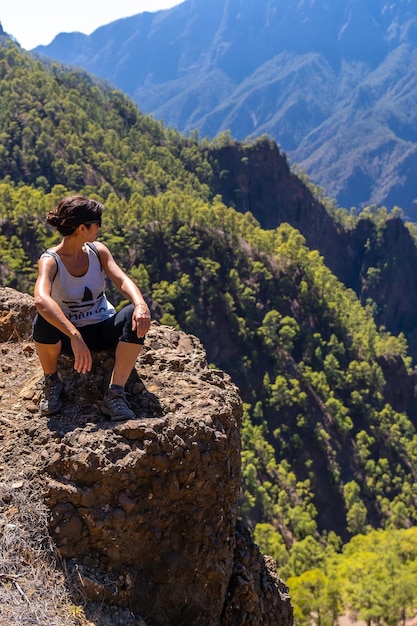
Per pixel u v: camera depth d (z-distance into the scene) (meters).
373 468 88.44
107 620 4.21
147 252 103.06
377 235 183.50
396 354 116.19
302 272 118.00
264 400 93.44
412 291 182.62
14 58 172.00
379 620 42.00
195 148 173.50
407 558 49.94
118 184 135.50
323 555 59.75
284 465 83.62
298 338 106.75
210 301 101.56
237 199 170.75
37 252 91.06
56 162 130.88
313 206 182.00
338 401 95.00
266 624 6.11
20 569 4.16
